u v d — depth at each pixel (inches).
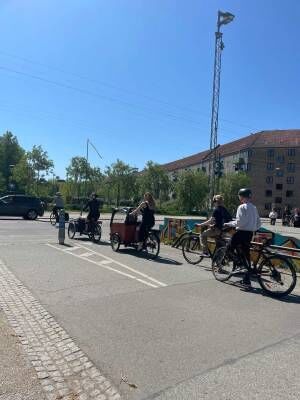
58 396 143.6
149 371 165.9
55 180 2834.6
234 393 149.4
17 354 177.8
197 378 160.7
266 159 3782.0
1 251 466.6
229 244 324.2
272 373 166.9
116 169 2977.4
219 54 943.7
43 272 350.6
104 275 345.7
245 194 322.7
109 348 188.7
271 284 298.4
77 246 530.3
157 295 285.9
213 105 959.0
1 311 237.5
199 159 4394.7
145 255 463.8
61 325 217.8
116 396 145.3
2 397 141.5
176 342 198.4
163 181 3056.1
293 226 1665.8
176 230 580.4
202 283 327.3
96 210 598.2
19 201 1154.0
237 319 237.8
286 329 222.4
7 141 3683.6
